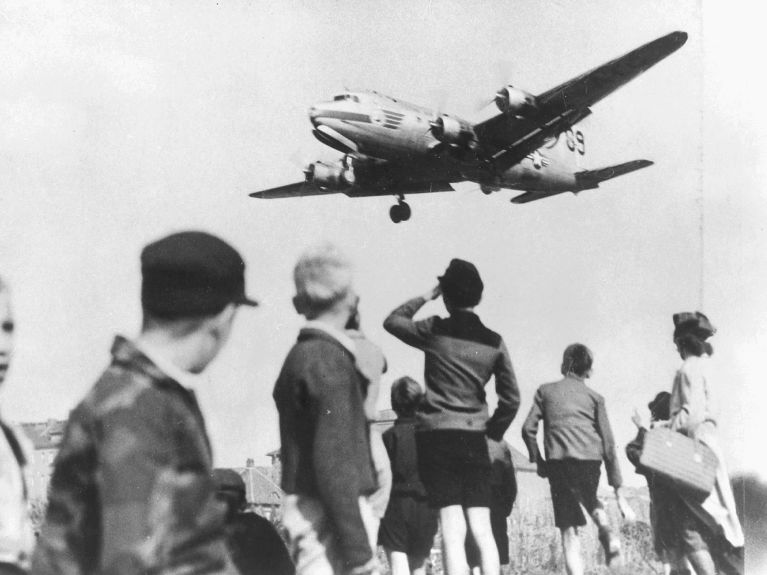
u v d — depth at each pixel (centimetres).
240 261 220
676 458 485
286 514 294
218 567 194
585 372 530
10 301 261
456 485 420
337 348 293
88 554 192
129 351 201
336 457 275
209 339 213
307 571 286
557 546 615
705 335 508
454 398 428
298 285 304
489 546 418
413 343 439
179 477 190
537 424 530
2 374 260
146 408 191
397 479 460
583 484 513
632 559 585
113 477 183
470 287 441
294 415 289
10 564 228
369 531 325
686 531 488
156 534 183
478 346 432
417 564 460
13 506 237
